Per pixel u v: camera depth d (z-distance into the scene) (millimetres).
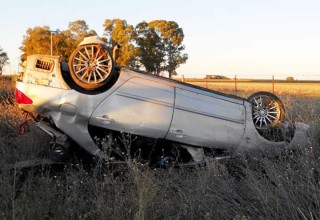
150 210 4309
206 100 6441
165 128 6180
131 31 55938
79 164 6039
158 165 6234
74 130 5930
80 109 5891
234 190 4895
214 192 4859
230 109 6547
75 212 4285
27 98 5941
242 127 6582
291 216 4176
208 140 6406
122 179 5594
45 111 5957
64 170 5727
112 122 5992
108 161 5863
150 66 59875
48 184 4812
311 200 4348
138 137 6227
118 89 6020
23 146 6723
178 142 6324
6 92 14305
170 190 5059
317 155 6227
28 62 6035
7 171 5316
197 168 5727
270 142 6676
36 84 5941
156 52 59406
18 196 4707
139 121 6074
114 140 6160
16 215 3914
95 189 4992
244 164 6039
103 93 5957
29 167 5707
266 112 6871
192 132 6312
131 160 5793
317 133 7469
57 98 5883
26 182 5094
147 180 4918
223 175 5449
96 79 5863
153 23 61844
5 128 8211
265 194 4457
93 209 4367
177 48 63656
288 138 6844
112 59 5902
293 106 10242
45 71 5961
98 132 6180
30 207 4125
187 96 6316
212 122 6406
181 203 4465
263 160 5770
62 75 6008
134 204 4406
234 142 6539
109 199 4566
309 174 4840
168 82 6297
